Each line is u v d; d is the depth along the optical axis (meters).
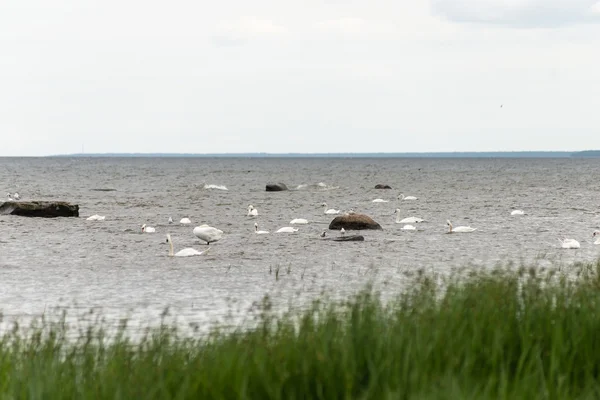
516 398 34.91
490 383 35.75
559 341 42.69
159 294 96.06
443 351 41.28
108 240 160.12
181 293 96.75
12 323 77.50
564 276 73.88
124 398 36.22
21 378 40.38
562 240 164.50
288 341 44.00
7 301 91.50
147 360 43.25
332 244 153.75
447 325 46.00
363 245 152.12
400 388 35.69
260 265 122.94
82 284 104.38
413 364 38.91
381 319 49.00
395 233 176.88
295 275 112.38
